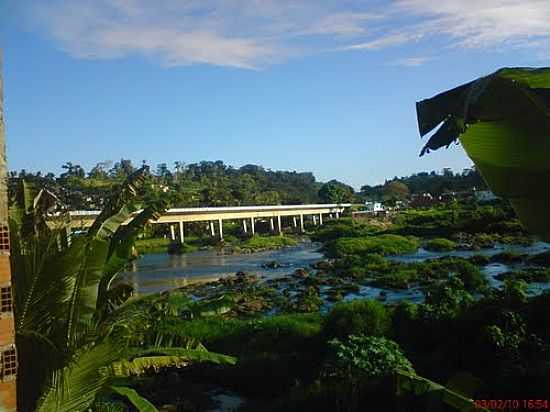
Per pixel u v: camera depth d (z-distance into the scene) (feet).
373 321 58.08
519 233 189.47
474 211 226.38
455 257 145.89
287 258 194.90
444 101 12.75
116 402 45.96
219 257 207.62
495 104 12.87
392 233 229.04
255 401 49.73
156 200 28.63
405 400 26.76
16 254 22.31
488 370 43.09
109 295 27.22
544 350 44.75
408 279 115.96
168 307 27.32
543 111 12.45
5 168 12.59
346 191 409.08
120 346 22.41
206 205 299.38
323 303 97.45
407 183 461.78
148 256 217.77
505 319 48.29
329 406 40.42
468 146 15.11
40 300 22.03
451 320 53.16
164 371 57.77
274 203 346.74
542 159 14.44
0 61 13.00
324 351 56.80
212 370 57.16
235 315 89.51
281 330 65.16
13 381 11.93
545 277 102.12
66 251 22.20
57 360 21.38
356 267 138.41
